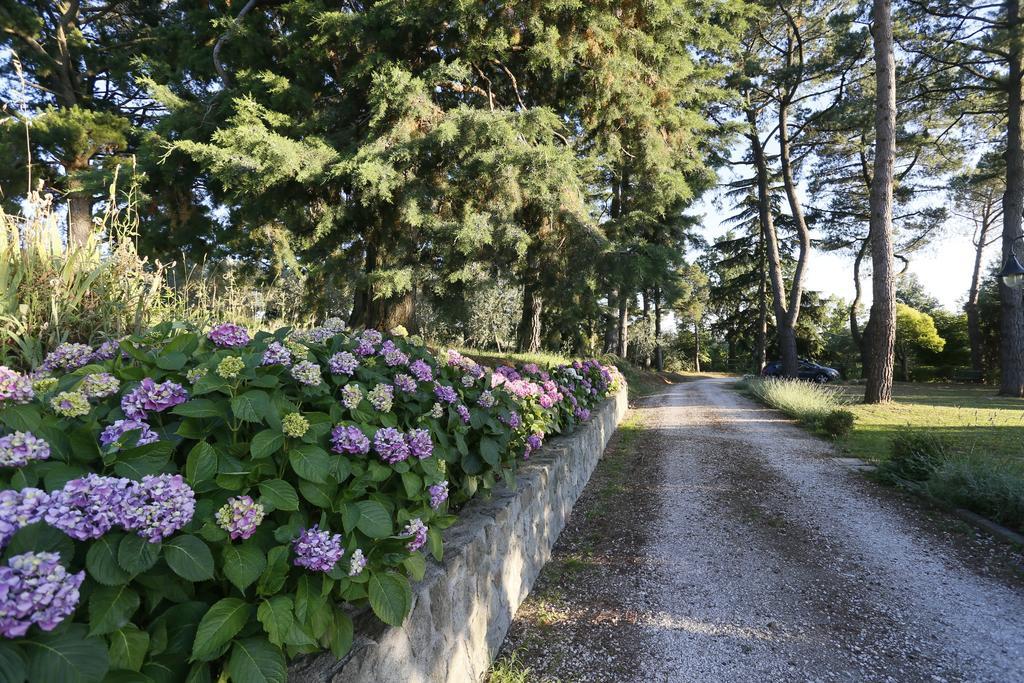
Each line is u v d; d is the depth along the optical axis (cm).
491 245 905
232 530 135
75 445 136
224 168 755
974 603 338
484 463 323
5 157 1063
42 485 134
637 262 860
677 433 993
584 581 375
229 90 939
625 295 944
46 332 297
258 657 131
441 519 227
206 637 123
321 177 820
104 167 997
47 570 99
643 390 2300
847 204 2894
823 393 1402
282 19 1045
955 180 2409
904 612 327
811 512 510
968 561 398
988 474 496
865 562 399
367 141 855
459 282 1033
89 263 334
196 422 159
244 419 154
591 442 680
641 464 738
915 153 2484
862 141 2417
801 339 4166
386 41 909
